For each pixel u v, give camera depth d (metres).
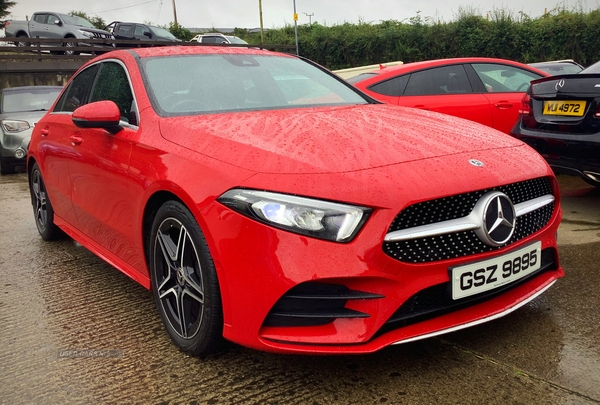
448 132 2.41
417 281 1.90
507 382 1.97
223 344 2.20
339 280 1.83
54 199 3.85
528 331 2.35
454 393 1.92
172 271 2.33
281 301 1.88
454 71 5.68
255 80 3.04
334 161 1.97
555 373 2.01
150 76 2.86
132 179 2.50
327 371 2.11
